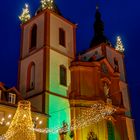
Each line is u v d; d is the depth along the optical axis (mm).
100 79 52656
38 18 56219
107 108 50312
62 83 51906
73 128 45500
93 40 68688
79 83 49562
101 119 48750
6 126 39938
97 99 49312
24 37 58094
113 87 56312
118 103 55344
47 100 47281
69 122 48031
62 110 48688
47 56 51000
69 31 58594
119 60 67125
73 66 51031
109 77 55906
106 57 60594
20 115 33969
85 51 66562
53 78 50312
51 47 52562
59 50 54062
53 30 54594
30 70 53719
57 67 52156
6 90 44531
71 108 47469
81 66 50969
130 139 59781
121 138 52188
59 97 49469
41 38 53562
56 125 46500
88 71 51500
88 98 48688
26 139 33656
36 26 56000
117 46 70375
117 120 53125
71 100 47875
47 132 44406
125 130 53656
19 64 56250
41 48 52469
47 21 53969
